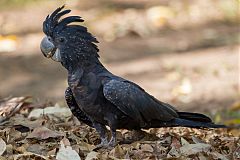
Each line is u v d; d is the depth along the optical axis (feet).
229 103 47.24
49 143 26.71
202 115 26.78
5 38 60.39
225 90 49.78
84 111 25.89
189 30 64.59
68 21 25.98
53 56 25.95
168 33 63.82
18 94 49.14
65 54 25.59
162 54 58.39
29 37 61.98
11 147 25.73
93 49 25.88
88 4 70.85
